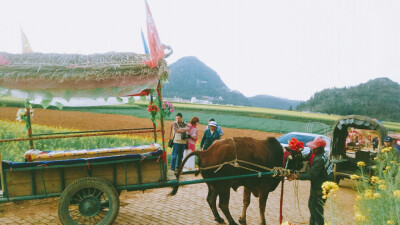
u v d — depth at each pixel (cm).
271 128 3544
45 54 537
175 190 606
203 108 4222
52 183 537
